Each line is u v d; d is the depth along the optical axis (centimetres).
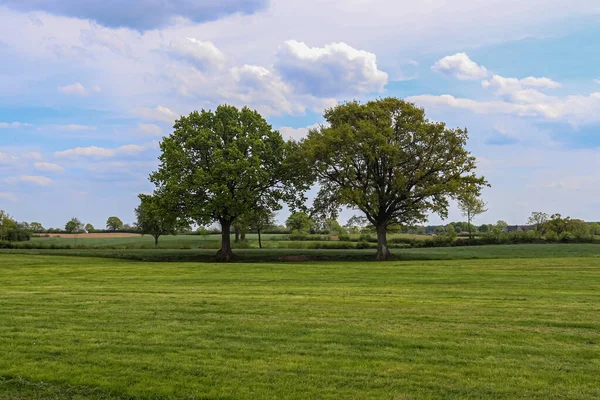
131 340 1015
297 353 919
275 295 1727
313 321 1212
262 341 1007
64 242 8525
